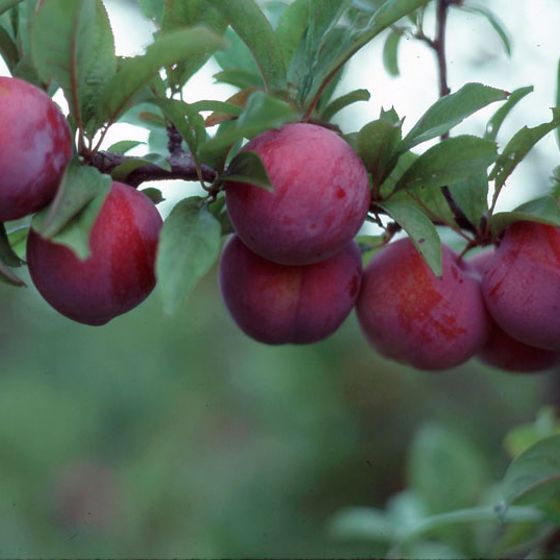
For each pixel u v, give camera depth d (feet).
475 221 2.88
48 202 2.64
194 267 2.58
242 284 2.84
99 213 2.67
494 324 2.94
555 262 2.81
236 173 2.65
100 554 5.24
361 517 3.52
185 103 2.64
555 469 2.84
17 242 2.89
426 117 2.74
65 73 2.63
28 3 2.73
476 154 2.73
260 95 2.54
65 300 2.69
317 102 2.83
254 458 5.52
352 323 5.80
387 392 5.73
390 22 2.68
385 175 2.75
